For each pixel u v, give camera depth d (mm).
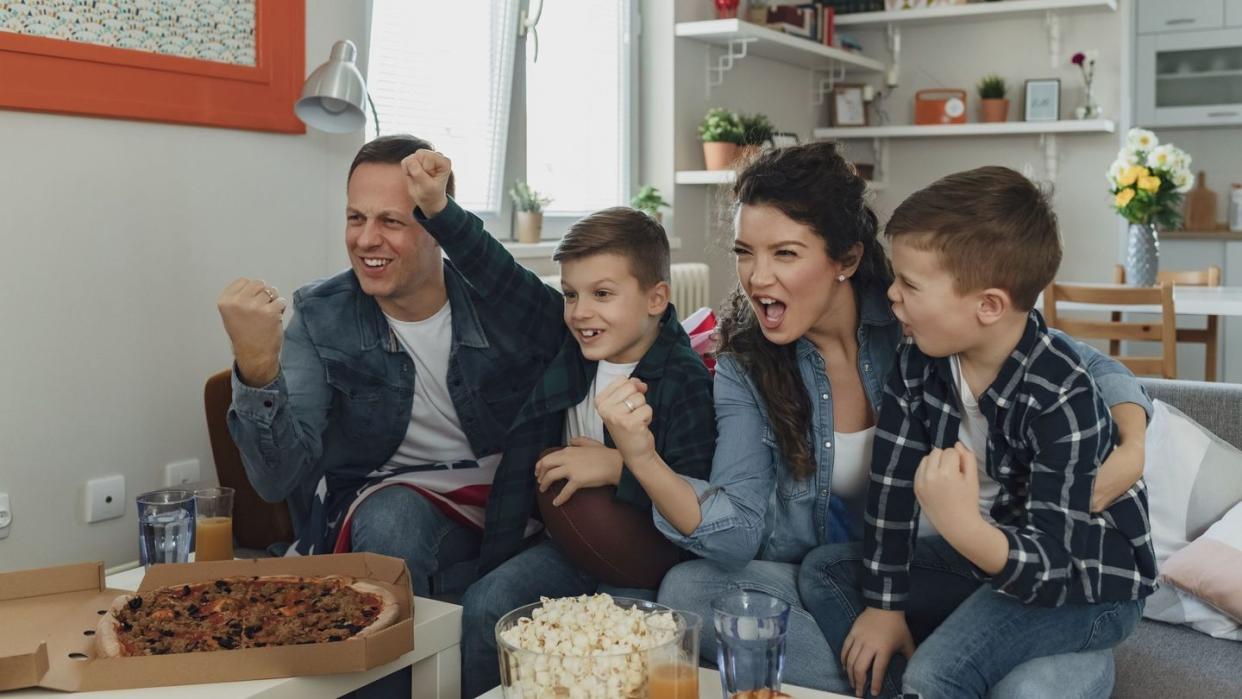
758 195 1613
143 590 1533
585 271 1846
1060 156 5730
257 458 1813
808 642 1642
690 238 5016
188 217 2486
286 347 2000
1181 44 5730
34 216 2199
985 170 1494
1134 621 1544
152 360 2439
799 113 5906
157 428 2463
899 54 6035
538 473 1806
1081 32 5633
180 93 2424
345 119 2629
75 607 1510
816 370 1744
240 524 2369
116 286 2352
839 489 1782
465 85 3824
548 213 4367
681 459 1825
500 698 1356
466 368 2059
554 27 4324
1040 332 1499
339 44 2557
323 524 2033
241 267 2613
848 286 1717
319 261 2811
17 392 2189
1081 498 1431
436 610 1552
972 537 1366
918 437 1593
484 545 1926
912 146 6031
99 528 2363
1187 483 1979
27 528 2225
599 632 1283
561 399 1926
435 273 2029
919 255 1449
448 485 2043
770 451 1765
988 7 5512
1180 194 4480
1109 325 3928
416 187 1862
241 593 1495
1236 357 5562
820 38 5520
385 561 1577
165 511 1746
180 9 2414
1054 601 1419
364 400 2029
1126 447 1503
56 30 2189
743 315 1812
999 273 1424
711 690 1401
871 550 1600
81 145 2270
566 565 1873
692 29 4789
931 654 1466
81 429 2309
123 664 1281
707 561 1726
